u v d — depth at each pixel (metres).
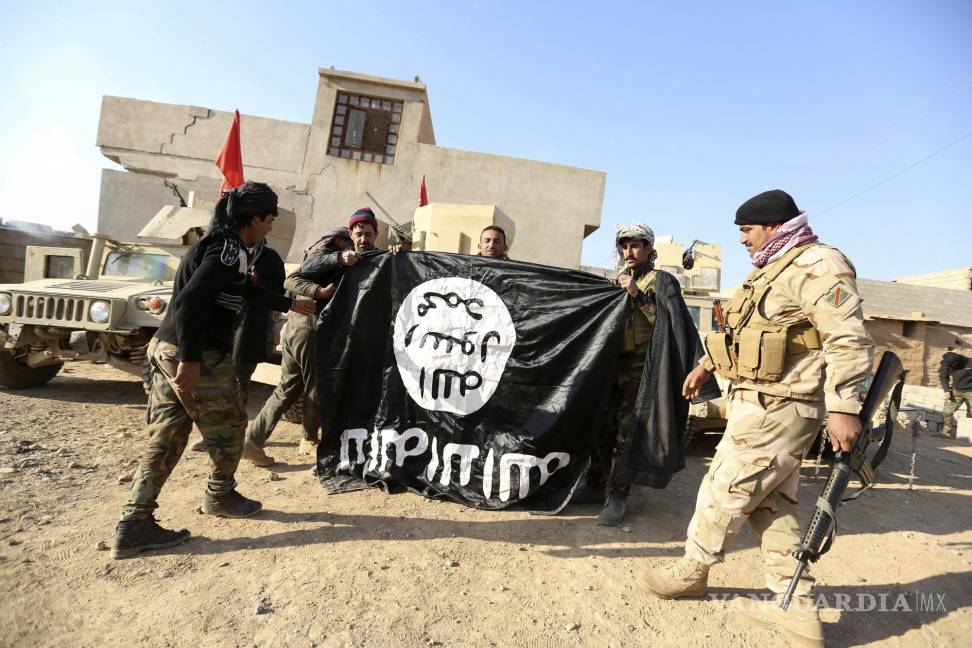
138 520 2.59
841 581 2.83
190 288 2.50
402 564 2.66
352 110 16.06
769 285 2.24
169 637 1.99
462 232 6.11
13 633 1.95
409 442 3.79
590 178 16.53
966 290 22.05
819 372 2.19
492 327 3.83
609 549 3.04
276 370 5.78
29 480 3.41
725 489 2.30
